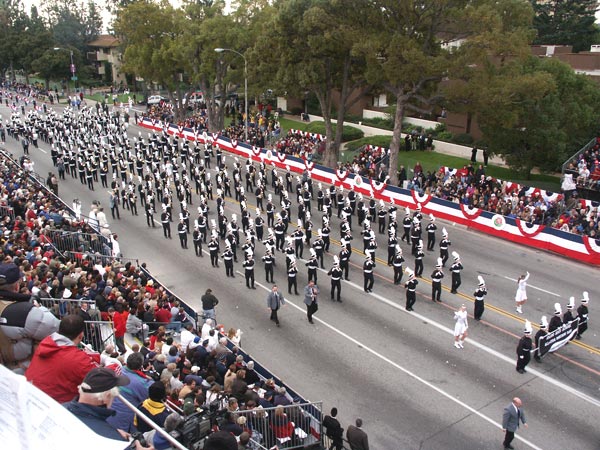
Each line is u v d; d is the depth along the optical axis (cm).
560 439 1482
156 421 680
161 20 6075
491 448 1444
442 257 2655
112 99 8800
